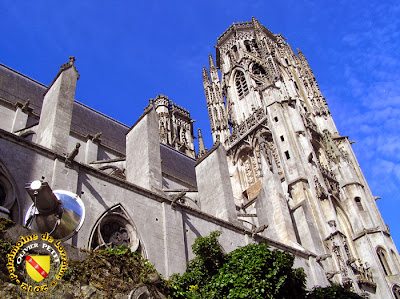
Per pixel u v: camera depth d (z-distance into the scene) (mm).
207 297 23844
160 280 20984
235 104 82375
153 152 33156
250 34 93750
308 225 48344
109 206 26625
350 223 60250
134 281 19547
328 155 67875
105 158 47531
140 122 35688
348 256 49469
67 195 20953
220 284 24250
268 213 45594
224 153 38812
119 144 54312
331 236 48031
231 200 35688
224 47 94562
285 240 42344
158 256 27047
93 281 17781
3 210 17766
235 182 70250
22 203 22797
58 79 30844
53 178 24688
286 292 24703
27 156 24453
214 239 26453
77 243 23906
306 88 82625
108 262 19031
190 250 29281
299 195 54312
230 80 86500
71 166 25906
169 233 28359
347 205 61656
